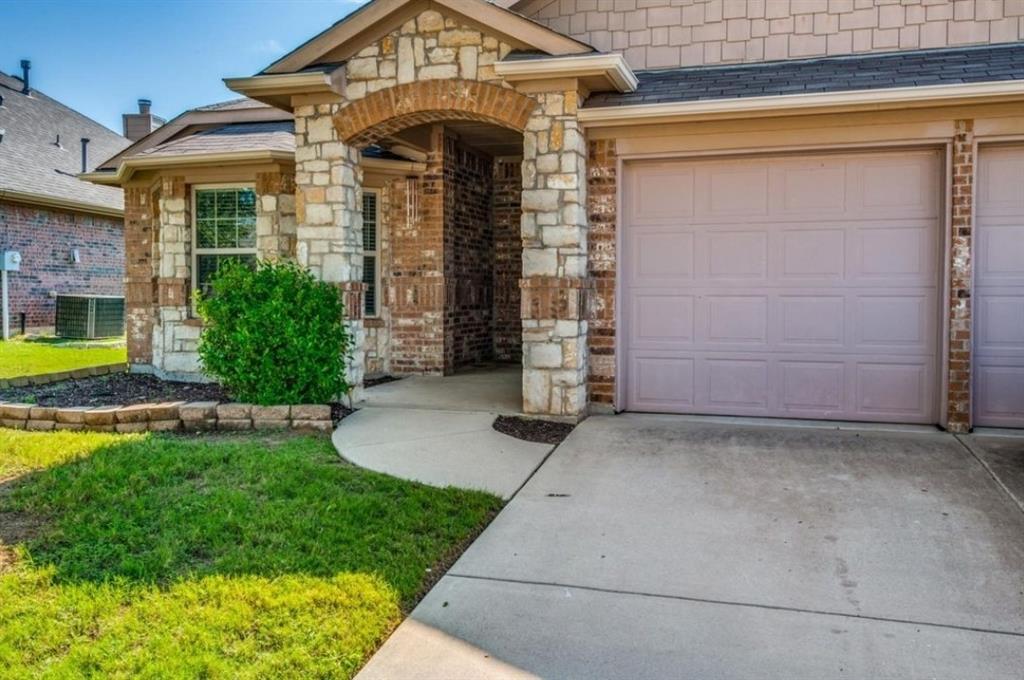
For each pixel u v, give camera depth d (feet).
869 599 11.72
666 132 23.44
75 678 9.18
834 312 23.13
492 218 39.58
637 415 24.41
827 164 22.93
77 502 15.21
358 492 16.19
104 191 61.05
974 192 21.36
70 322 53.83
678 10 26.89
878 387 22.93
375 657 10.02
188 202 32.96
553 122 22.91
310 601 11.18
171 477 16.90
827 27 25.62
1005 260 21.75
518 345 39.42
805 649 10.27
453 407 25.31
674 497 16.38
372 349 33.50
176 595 11.33
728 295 23.95
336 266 25.18
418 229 33.40
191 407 22.35
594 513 15.44
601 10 27.61
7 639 10.11
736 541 13.98
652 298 24.58
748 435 21.58
